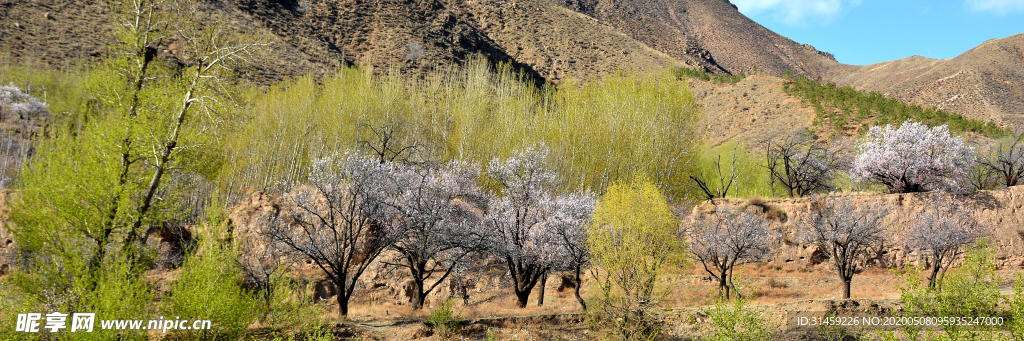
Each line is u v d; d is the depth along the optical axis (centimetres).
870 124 5994
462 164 2814
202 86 1734
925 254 2767
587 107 4134
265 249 2194
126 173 1567
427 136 4375
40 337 1262
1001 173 3966
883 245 2911
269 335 1609
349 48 9112
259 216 2422
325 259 1986
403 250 2197
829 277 2841
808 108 7119
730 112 7881
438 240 2212
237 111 1938
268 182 3778
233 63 1825
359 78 4738
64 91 4466
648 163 3500
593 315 1769
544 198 2428
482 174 3391
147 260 1484
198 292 1354
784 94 7912
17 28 5469
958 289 1054
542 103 5041
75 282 1302
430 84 7300
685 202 3450
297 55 7394
